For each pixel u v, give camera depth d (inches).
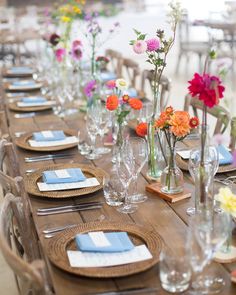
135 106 86.3
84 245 57.3
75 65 142.0
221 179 81.4
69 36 157.8
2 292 102.1
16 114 127.0
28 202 73.7
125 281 52.4
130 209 71.1
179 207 71.9
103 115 97.7
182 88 282.5
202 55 313.4
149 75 153.6
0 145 84.8
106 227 63.4
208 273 52.6
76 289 51.2
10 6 343.9
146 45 76.9
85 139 96.8
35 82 162.9
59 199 74.2
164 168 78.7
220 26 228.4
